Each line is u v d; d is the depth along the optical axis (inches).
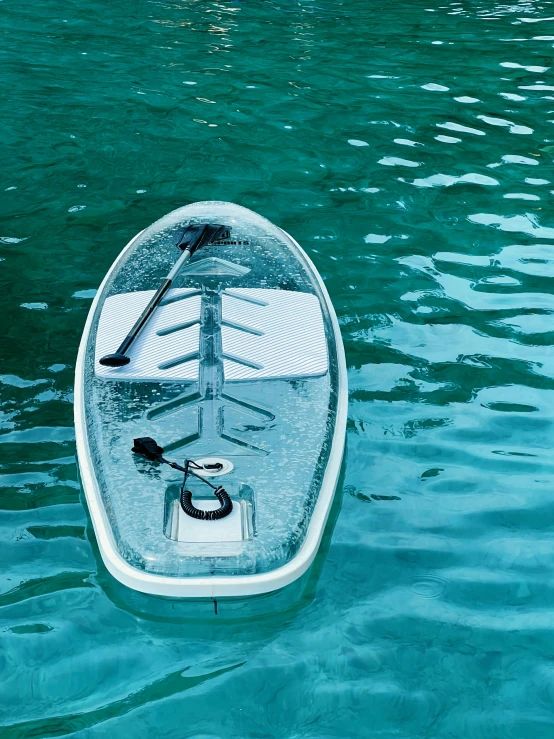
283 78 269.9
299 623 107.5
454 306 159.2
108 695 100.7
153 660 103.8
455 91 259.0
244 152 215.2
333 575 112.8
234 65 282.4
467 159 212.2
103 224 183.5
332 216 187.0
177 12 349.7
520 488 124.1
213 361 129.4
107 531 111.1
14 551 114.9
